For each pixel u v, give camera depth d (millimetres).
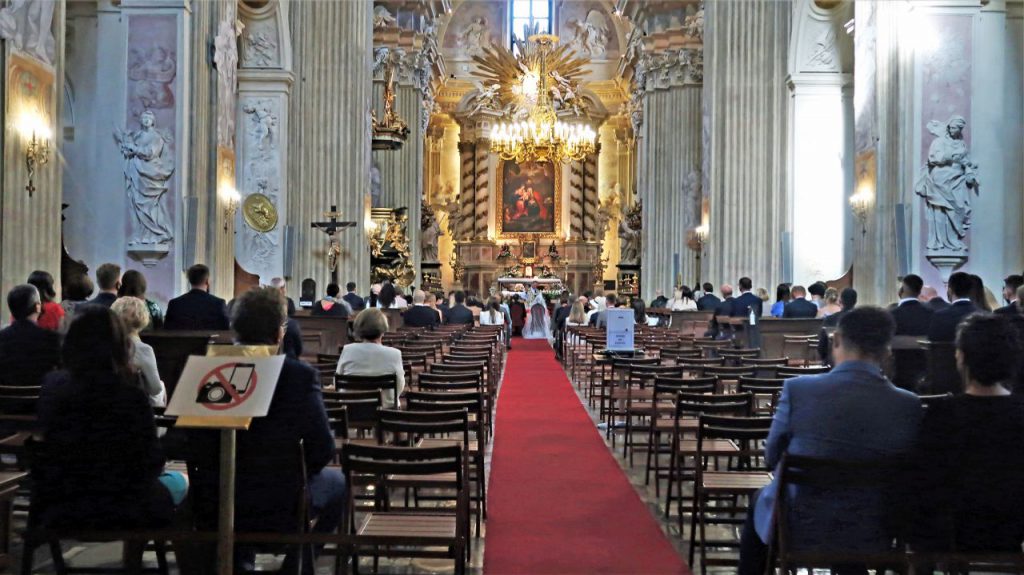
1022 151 12578
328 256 18500
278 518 4148
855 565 3910
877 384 3961
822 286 13805
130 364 4176
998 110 12594
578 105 40969
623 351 11422
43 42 9727
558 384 15289
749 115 19641
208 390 3555
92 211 12391
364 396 6238
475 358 10070
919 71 12617
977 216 12531
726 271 19562
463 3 43000
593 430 10375
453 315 20422
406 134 24156
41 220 9742
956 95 12602
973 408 3779
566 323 18625
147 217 12305
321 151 18625
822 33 18219
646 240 29859
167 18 12391
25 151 9438
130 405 4066
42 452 4035
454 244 42375
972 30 12609
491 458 8680
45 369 6105
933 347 7074
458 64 42906
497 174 42406
